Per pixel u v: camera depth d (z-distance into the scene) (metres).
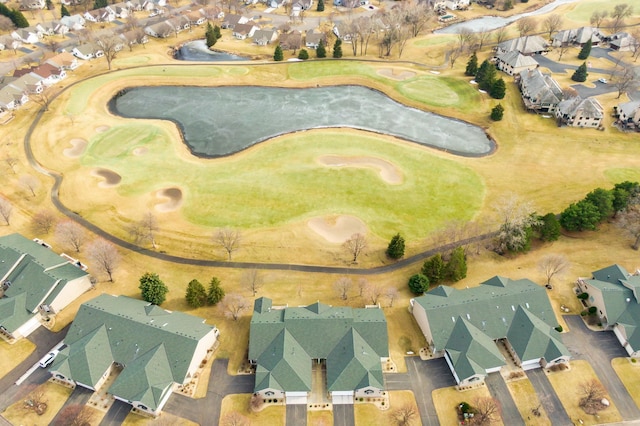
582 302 91.12
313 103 168.25
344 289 90.00
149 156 136.25
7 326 82.31
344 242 105.69
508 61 183.75
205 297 89.94
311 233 108.25
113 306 84.06
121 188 123.06
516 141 144.25
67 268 93.94
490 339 81.12
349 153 137.62
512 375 77.94
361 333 80.38
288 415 72.75
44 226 108.00
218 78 182.25
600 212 106.88
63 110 158.62
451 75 185.12
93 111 159.62
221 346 82.69
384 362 80.25
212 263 100.38
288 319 81.06
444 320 81.81
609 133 146.00
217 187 123.38
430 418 72.50
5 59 192.25
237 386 76.38
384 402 74.31
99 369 75.75
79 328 80.88
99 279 96.25
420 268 99.06
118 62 193.88
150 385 72.44
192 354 76.00
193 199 119.06
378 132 150.00
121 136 145.75
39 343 82.94
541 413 73.12
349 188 122.81
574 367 79.38
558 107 154.00
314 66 192.38
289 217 113.19
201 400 74.31
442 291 88.25
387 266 99.81
